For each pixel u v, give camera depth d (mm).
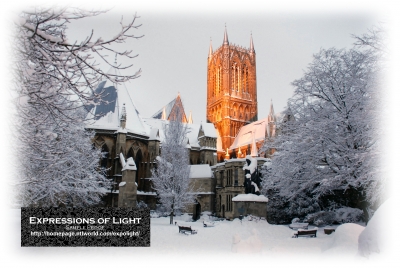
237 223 33906
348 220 36094
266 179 40656
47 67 10680
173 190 45781
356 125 26734
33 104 10766
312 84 30344
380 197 22812
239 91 114062
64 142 21125
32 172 15852
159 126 83125
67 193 30250
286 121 34094
